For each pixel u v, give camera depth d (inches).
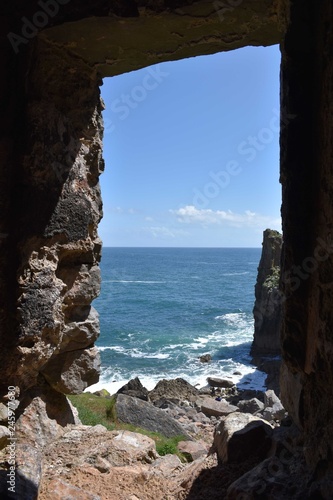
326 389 157.8
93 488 217.5
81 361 283.1
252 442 233.9
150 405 513.7
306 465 177.0
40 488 203.3
